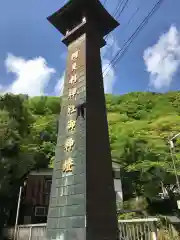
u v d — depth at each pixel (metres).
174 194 27.25
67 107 9.89
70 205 7.55
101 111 9.57
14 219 25.11
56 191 8.26
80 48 11.20
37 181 28.31
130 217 19.62
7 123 24.98
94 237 6.86
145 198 27.00
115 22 12.55
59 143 9.23
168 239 12.73
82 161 8.00
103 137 9.00
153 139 45.25
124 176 31.55
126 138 44.56
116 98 78.88
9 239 20.52
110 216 7.62
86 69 10.17
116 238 7.45
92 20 12.10
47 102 63.00
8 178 23.42
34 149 30.20
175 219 16.89
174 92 79.38
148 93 79.19
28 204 26.50
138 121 60.72
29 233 18.62
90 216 7.06
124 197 29.50
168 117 61.03
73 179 7.93
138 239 12.01
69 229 7.19
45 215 26.66
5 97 27.11
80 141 8.48
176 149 38.97
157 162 33.47
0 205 23.86
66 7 12.13
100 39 12.06
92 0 11.70
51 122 48.16
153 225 12.02
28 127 30.69
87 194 7.33
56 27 13.05
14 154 24.73
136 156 37.84
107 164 8.52
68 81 10.72
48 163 33.56
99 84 10.34
